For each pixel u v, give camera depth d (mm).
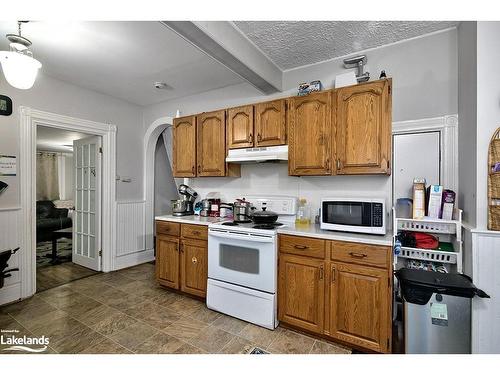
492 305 1604
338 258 1816
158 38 2098
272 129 2381
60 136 4988
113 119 3496
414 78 2156
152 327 2076
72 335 1959
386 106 1889
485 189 1672
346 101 2029
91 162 3541
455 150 2006
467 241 1769
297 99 2240
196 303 2518
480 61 1685
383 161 1896
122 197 3605
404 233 2043
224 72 2736
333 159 2080
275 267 2047
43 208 5637
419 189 1960
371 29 2047
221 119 2707
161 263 2812
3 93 2494
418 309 1520
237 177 2936
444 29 2053
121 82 3016
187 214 3088
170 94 3396
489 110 1667
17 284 2547
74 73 2764
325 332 1855
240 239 2160
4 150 2504
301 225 2316
